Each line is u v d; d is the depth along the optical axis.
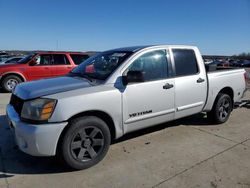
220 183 3.50
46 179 3.57
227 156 4.30
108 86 4.04
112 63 4.45
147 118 4.49
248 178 3.63
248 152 4.48
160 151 4.46
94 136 3.85
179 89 4.90
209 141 4.95
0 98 9.42
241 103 7.39
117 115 4.09
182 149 4.56
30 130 3.46
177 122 6.05
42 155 3.53
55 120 3.51
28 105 3.61
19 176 3.64
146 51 4.58
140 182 3.51
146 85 4.41
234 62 51.44
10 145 4.66
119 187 3.39
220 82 5.73
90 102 3.75
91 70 4.61
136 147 4.62
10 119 3.87
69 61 11.52
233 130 5.61
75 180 3.55
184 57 5.13
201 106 5.41
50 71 11.20
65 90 3.77
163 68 4.75
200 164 4.02
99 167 3.89
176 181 3.54
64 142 3.60
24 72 10.90
